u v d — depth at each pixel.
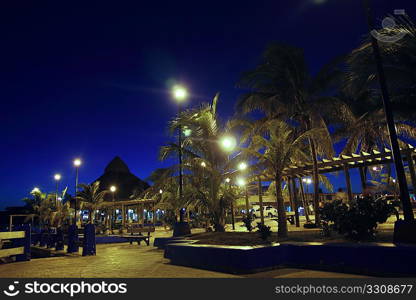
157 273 7.66
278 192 10.89
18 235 10.99
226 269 7.44
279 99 18.23
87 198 32.75
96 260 10.64
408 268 5.88
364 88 12.37
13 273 8.41
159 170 24.22
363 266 6.43
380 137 17.73
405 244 6.52
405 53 10.74
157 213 39.56
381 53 10.84
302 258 7.36
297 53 18.16
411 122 13.12
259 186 21.19
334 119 20.03
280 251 7.56
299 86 17.72
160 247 13.96
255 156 11.53
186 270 7.89
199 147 14.89
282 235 10.38
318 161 17.94
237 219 32.50
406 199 7.48
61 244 15.38
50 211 34.22
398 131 15.32
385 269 6.13
